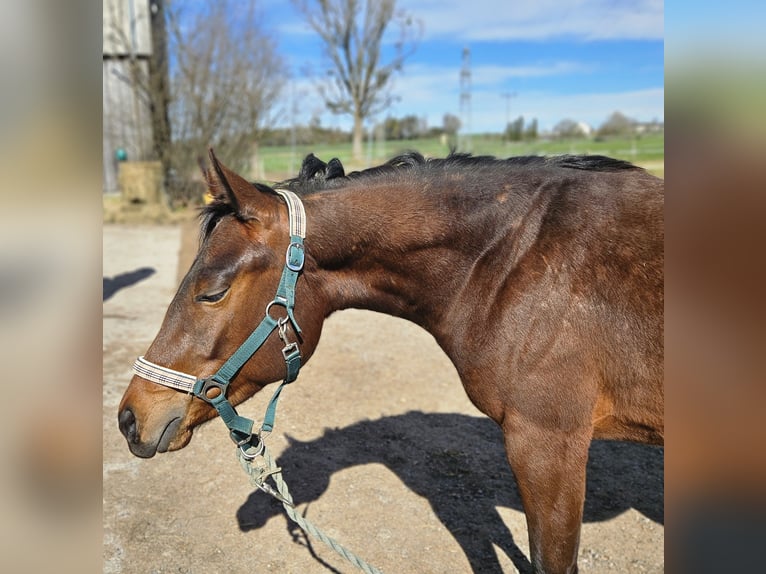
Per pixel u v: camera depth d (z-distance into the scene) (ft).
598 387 6.15
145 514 9.84
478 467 11.50
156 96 46.32
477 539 9.39
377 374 16.16
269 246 6.24
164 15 46.73
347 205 6.64
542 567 6.43
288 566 8.71
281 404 13.99
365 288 6.96
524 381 6.19
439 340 7.03
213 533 9.41
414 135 145.79
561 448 6.17
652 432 6.17
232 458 11.64
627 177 6.45
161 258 31.55
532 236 6.34
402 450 12.09
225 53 46.78
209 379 6.17
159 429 6.15
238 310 6.15
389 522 9.79
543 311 6.13
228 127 48.37
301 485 10.77
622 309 5.95
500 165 6.89
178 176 48.34
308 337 6.65
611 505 10.32
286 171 71.31
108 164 52.80
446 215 6.57
